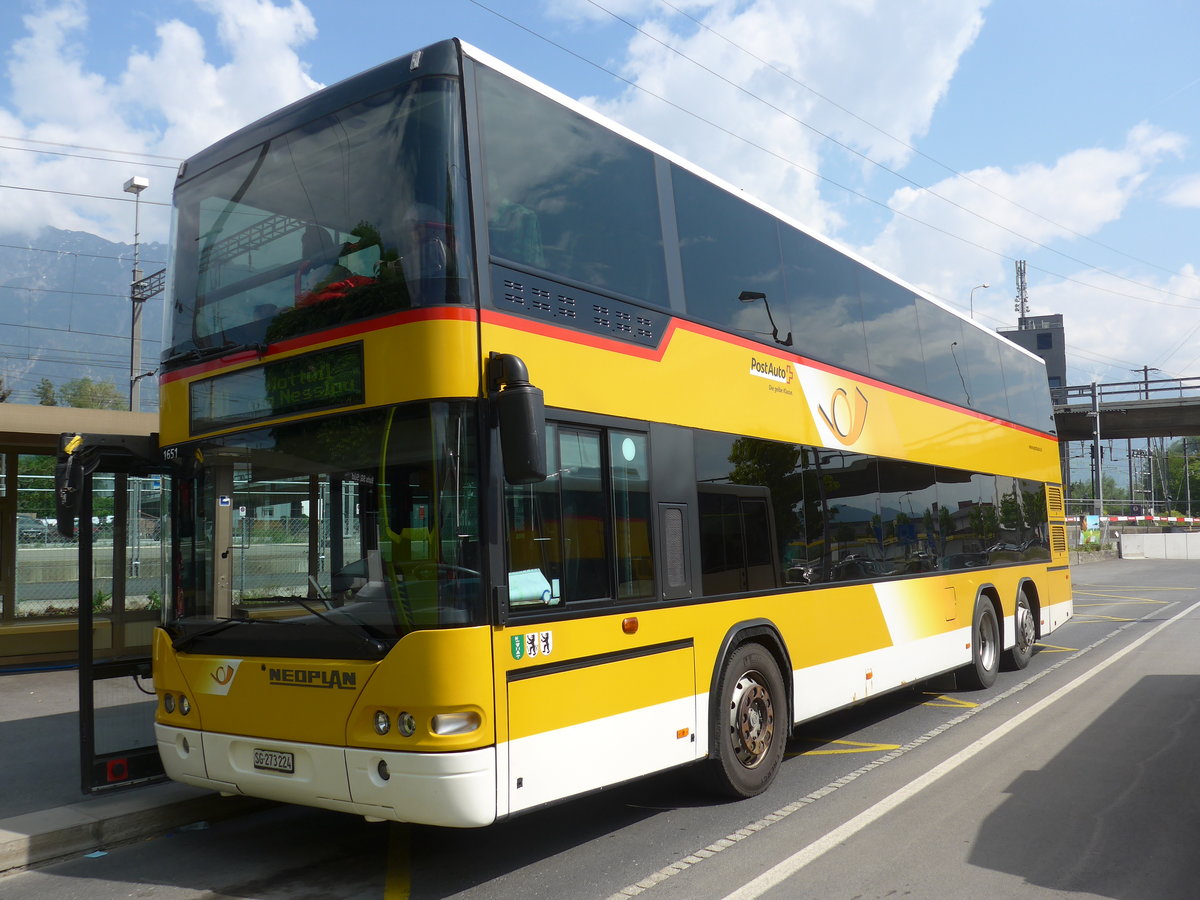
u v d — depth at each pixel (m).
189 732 5.86
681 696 6.39
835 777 7.61
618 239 6.48
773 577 7.52
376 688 4.99
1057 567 14.88
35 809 6.50
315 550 5.41
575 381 5.84
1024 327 97.56
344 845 6.20
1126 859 5.59
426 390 5.09
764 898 5.06
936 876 5.34
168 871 5.76
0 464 12.98
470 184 5.37
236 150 6.34
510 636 5.12
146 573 7.16
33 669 12.47
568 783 5.41
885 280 10.41
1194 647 15.29
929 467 10.74
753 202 8.19
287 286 5.82
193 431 6.20
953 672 11.72
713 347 7.23
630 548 6.10
